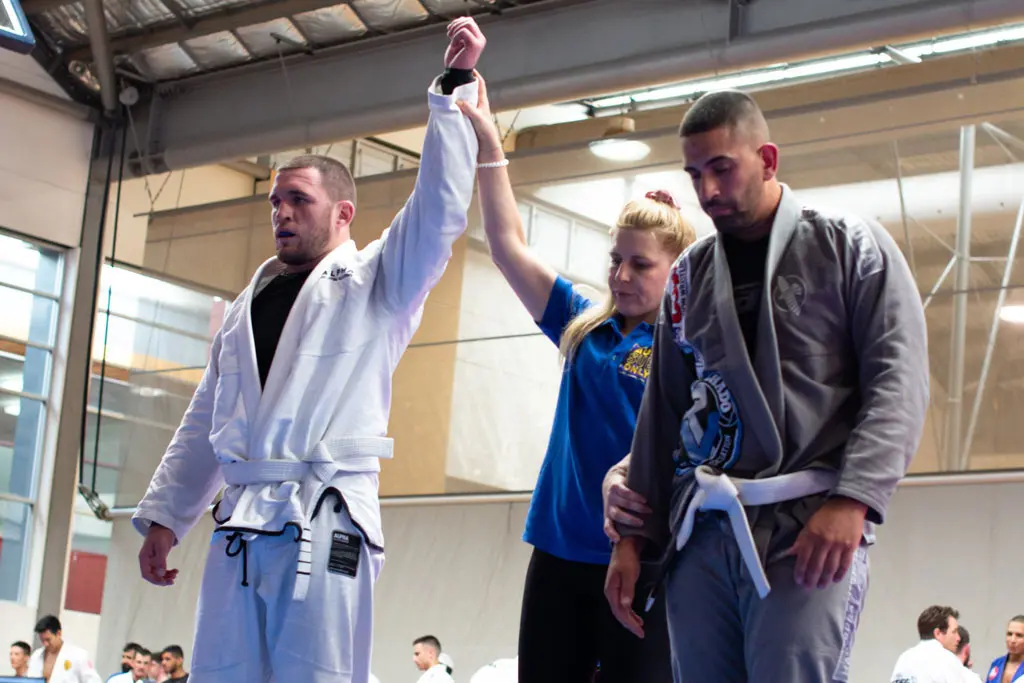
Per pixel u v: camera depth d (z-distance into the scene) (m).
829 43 8.88
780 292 2.15
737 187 2.16
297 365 2.71
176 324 12.77
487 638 11.04
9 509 12.89
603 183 10.91
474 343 11.31
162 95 12.92
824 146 9.97
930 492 9.36
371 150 13.58
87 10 11.55
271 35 11.69
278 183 2.91
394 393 11.73
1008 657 7.95
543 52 10.27
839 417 2.15
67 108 13.10
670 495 2.33
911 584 9.30
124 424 12.90
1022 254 9.06
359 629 2.60
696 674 2.17
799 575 2.00
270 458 2.66
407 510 11.75
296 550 2.57
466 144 2.80
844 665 2.05
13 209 12.83
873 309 2.12
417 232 2.77
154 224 13.14
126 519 13.02
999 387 8.98
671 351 2.32
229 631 2.58
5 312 12.98
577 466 2.85
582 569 2.82
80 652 11.34
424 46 11.10
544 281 3.19
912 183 9.57
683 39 9.59
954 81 9.53
